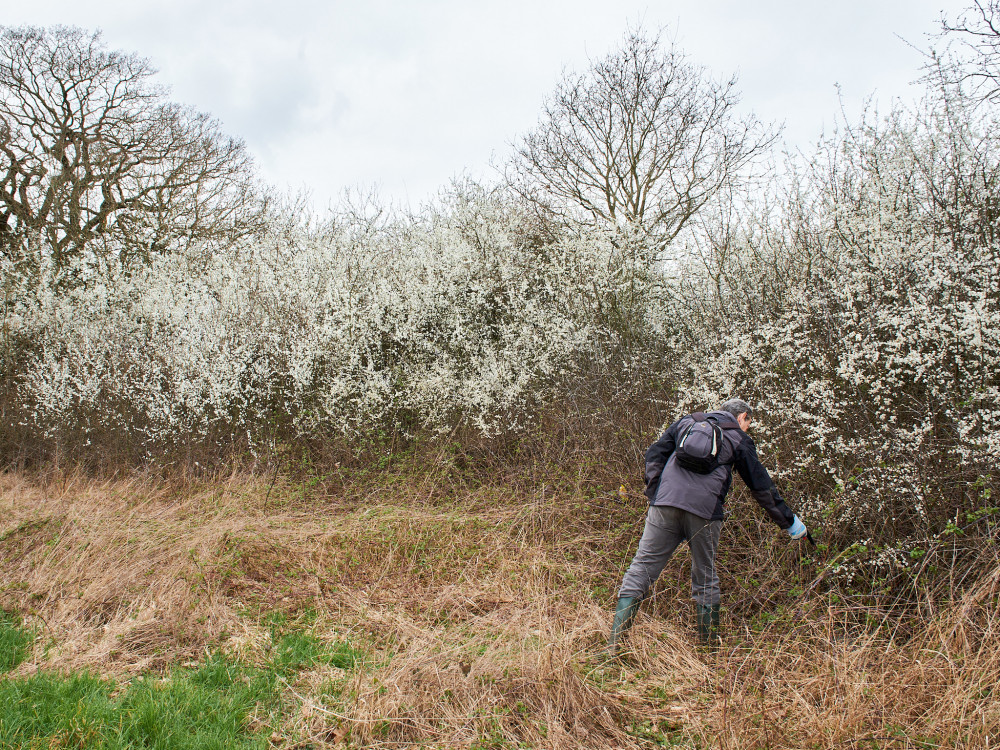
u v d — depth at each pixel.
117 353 8.39
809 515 3.89
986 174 4.57
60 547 4.91
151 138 13.24
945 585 3.25
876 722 2.57
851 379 4.09
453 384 7.04
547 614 3.76
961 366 3.74
